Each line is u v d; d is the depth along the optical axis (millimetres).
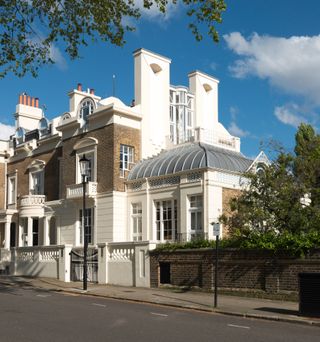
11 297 17734
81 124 30734
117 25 17656
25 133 38844
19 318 12406
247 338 9992
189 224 24094
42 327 11016
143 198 27047
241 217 18766
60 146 34094
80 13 17125
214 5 14891
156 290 20281
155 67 32656
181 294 18781
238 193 24656
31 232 32969
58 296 18641
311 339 10039
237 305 15586
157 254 21266
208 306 15344
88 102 30891
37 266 27453
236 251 18250
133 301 17359
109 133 28719
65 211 31062
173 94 35125
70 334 10125
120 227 27734
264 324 12305
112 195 27734
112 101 32281
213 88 37906
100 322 11844
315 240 16391
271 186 18719
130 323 11758
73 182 30875
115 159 28203
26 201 33250
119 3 17031
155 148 30875
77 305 15555
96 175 29156
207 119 37250
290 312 13984
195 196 24109
